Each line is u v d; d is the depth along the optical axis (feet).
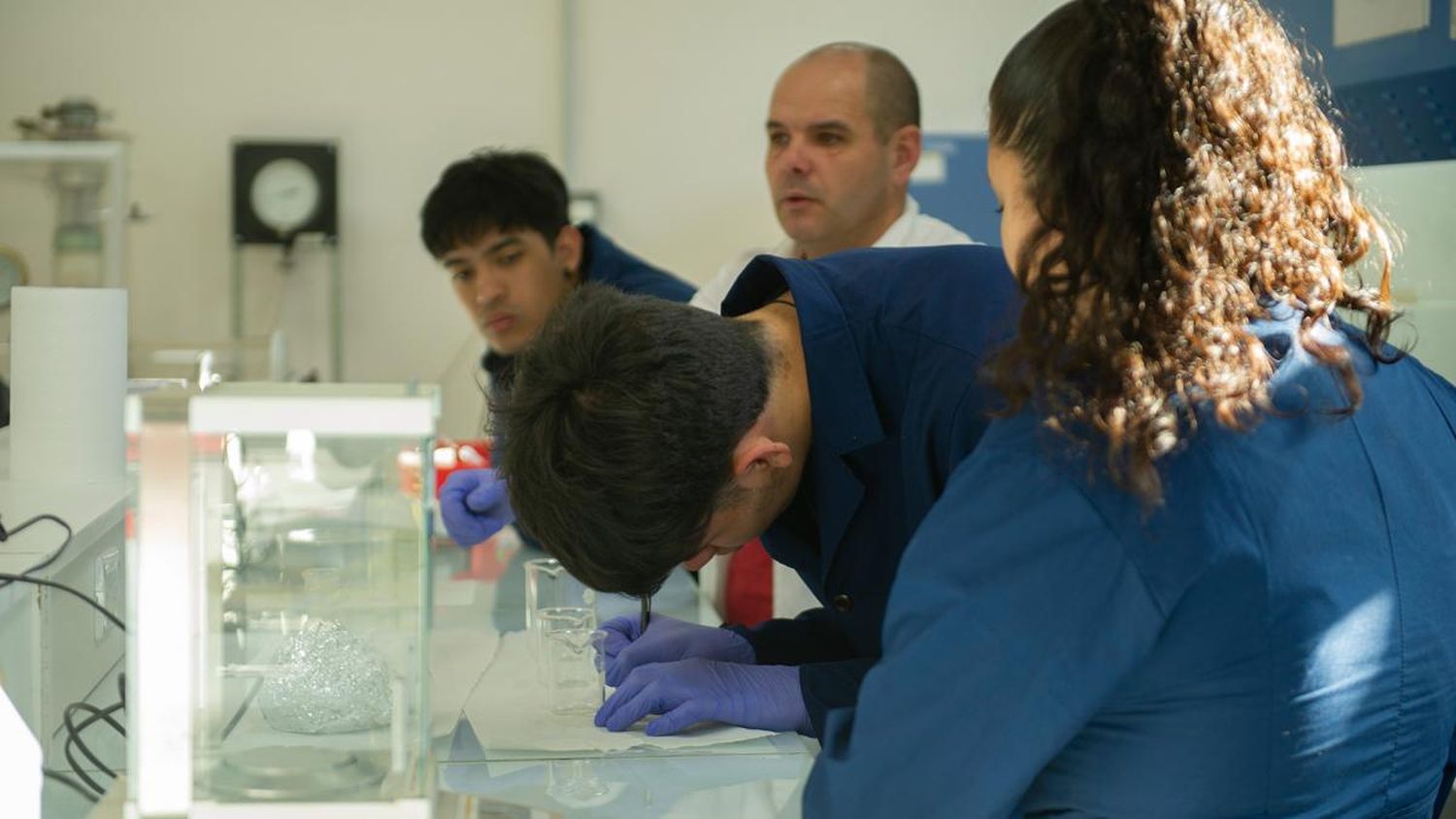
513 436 4.46
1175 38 3.48
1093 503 3.42
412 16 13.78
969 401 4.75
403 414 3.94
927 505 4.96
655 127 14.12
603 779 4.75
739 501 4.63
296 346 13.82
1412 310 6.27
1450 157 6.35
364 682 4.08
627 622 6.36
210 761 4.02
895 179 10.05
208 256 13.74
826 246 10.06
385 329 13.98
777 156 9.99
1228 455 3.49
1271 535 3.48
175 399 3.83
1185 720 3.55
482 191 9.66
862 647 5.49
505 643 6.55
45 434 6.83
